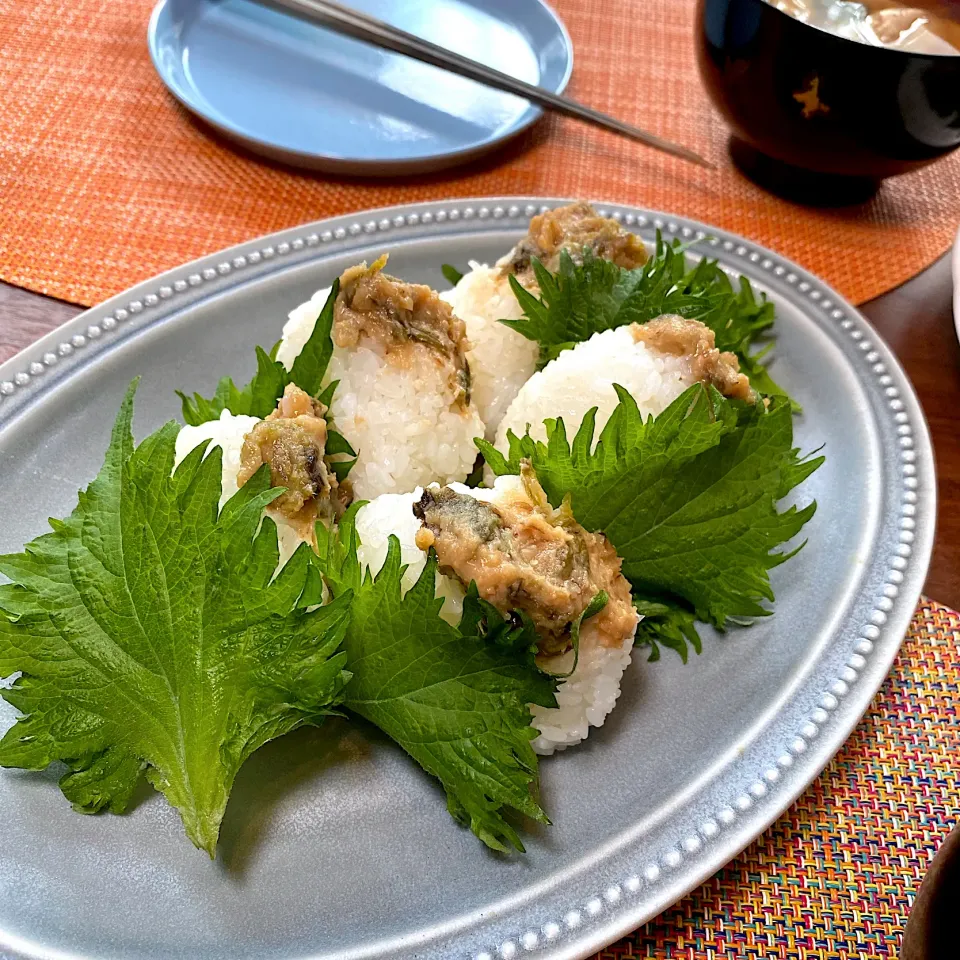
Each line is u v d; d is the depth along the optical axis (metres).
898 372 0.30
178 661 0.23
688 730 0.24
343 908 0.22
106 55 0.41
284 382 0.27
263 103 0.40
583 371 0.27
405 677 0.23
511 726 0.22
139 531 0.23
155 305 0.30
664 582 0.26
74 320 0.29
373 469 0.27
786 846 0.23
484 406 0.30
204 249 0.35
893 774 0.24
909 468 0.28
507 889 0.22
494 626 0.22
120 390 0.29
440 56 0.39
